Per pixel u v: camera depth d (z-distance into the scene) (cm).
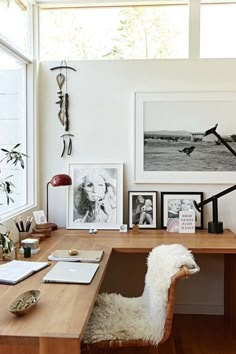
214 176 319
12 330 125
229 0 320
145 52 329
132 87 324
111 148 326
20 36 301
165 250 197
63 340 121
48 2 322
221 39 324
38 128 327
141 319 195
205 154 319
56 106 329
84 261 213
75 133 328
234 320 293
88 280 177
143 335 184
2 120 274
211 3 324
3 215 262
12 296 157
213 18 325
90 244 261
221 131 318
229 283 306
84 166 327
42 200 332
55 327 128
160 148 322
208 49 325
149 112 321
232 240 277
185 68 320
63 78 328
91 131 327
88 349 183
